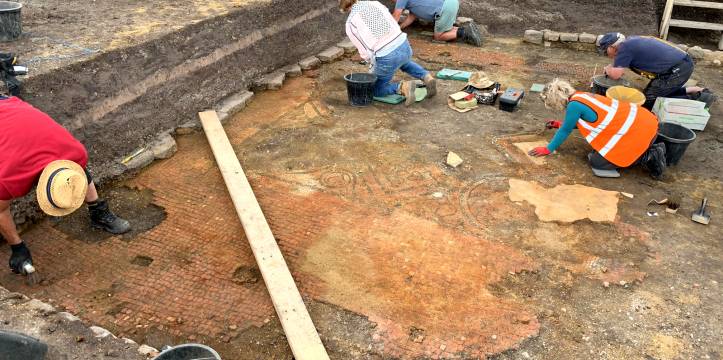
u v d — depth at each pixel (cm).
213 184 446
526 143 513
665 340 306
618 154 453
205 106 561
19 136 304
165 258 364
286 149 501
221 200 426
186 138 521
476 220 404
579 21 860
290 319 308
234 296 334
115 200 424
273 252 358
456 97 593
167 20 548
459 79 672
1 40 452
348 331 310
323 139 519
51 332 269
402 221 401
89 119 437
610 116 447
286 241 378
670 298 335
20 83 379
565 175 465
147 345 295
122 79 465
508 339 306
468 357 295
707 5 787
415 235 386
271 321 317
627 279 350
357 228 393
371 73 584
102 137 449
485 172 466
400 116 570
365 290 338
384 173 463
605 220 406
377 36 551
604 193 439
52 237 380
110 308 323
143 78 486
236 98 590
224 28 579
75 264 356
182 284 342
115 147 461
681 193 445
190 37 535
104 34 496
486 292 338
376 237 384
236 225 398
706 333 311
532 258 367
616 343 305
